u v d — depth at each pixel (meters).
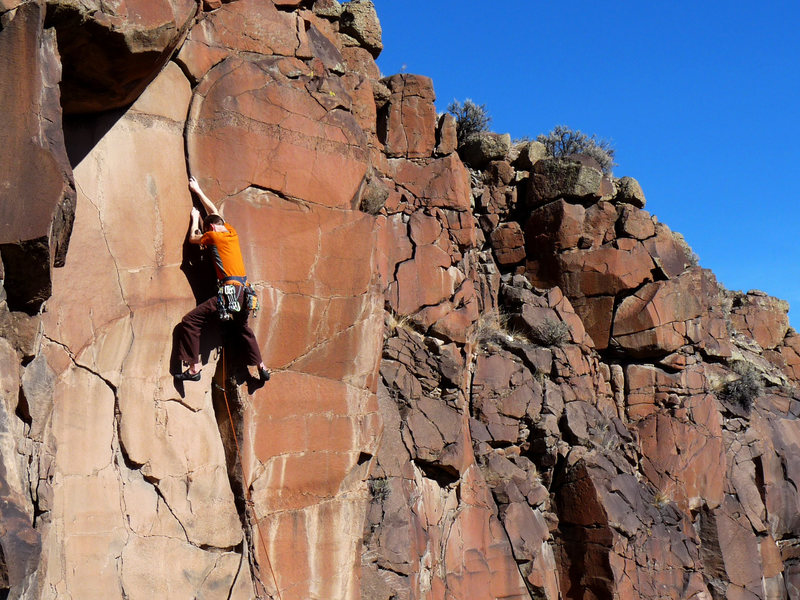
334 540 10.49
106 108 9.02
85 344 8.55
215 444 9.70
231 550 9.71
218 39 10.24
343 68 11.91
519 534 14.45
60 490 8.16
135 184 9.19
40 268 7.12
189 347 9.23
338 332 10.82
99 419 8.61
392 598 11.79
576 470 15.59
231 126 10.07
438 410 14.15
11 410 6.88
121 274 8.94
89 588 8.24
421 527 12.91
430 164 16.53
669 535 16.34
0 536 6.18
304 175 10.64
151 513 8.95
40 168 7.13
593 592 14.92
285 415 10.23
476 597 13.45
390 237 15.67
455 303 15.78
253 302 9.45
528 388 15.93
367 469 11.03
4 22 7.29
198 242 9.47
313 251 10.63
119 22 8.06
